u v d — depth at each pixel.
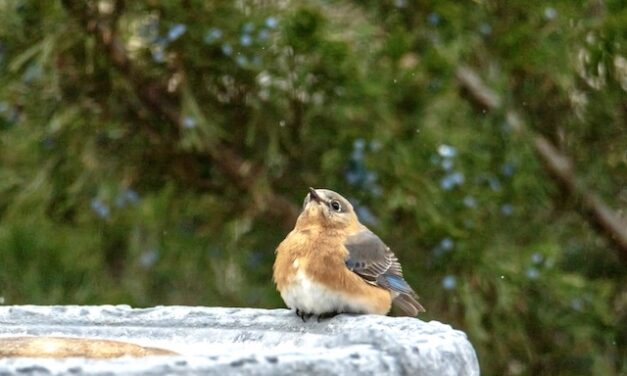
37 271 13.84
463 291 12.77
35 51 12.67
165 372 4.95
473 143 13.48
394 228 13.00
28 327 7.66
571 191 14.20
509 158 13.56
